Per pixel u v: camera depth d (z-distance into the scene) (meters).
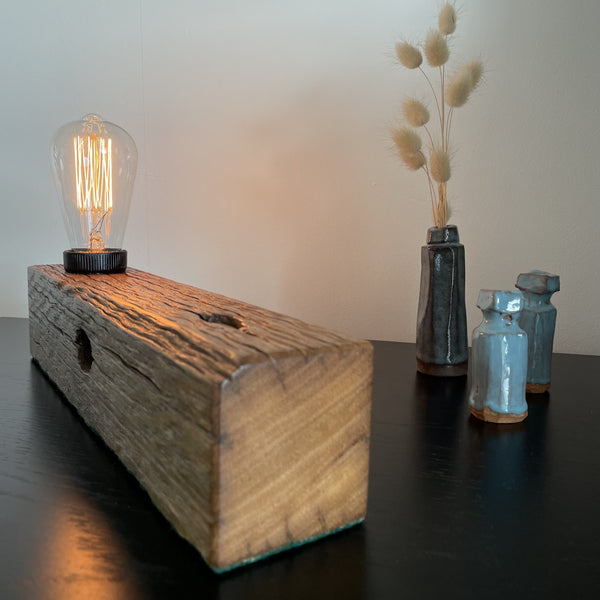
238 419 0.44
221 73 1.38
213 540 0.45
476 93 1.23
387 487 0.62
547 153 1.22
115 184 1.06
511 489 0.62
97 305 0.72
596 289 1.23
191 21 1.38
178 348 0.51
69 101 1.48
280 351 0.46
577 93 1.19
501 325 0.81
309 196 1.37
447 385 0.97
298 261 1.40
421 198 1.30
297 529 0.49
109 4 1.42
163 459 0.53
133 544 0.50
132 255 1.49
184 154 1.43
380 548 0.50
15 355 1.13
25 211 1.53
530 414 0.84
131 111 1.45
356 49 1.30
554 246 1.24
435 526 0.54
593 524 0.55
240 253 1.43
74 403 0.82
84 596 0.43
